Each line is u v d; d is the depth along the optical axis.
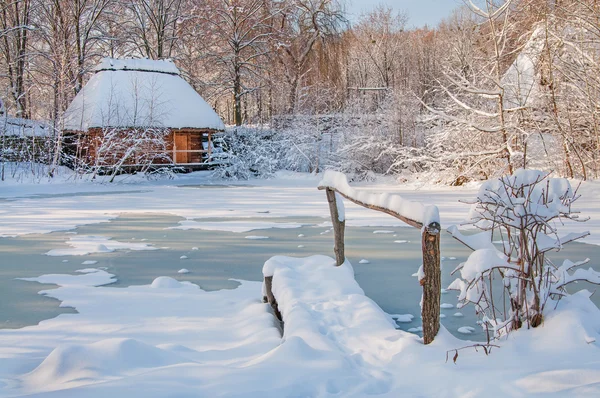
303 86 35.66
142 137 26.06
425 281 3.66
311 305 4.59
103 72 29.59
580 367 2.81
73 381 3.19
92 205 15.62
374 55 47.53
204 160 32.38
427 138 21.44
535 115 17.75
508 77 19.83
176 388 2.81
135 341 3.63
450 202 14.98
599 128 16.58
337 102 31.12
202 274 7.05
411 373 3.22
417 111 25.73
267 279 5.44
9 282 6.60
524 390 2.71
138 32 37.41
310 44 37.53
